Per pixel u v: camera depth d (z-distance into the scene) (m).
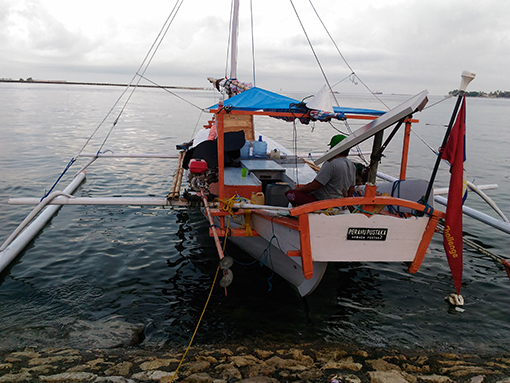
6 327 4.35
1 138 17.30
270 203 5.46
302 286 5.06
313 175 6.07
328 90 4.57
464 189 4.44
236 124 8.93
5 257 5.87
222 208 5.11
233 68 10.02
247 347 4.17
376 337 4.46
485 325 4.76
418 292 5.59
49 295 5.12
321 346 4.23
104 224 7.82
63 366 3.59
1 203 8.58
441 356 4.08
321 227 4.06
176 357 3.89
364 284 5.79
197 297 5.20
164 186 10.78
